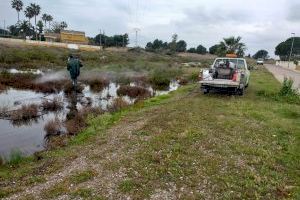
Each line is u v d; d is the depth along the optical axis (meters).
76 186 6.36
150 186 6.30
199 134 9.31
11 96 17.56
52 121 12.07
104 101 17.47
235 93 17.58
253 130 10.13
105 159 7.68
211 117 11.58
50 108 14.98
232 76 16.61
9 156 8.91
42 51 46.31
